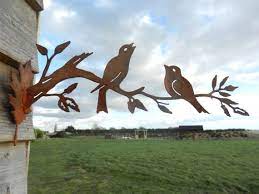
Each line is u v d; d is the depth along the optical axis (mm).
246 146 30469
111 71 2002
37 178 16469
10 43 2201
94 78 2020
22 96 2033
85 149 28641
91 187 15266
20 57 2332
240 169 19641
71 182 15906
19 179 2391
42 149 28016
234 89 1968
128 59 2012
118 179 17078
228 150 27484
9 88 2152
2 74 2139
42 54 2055
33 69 2562
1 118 2029
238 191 15336
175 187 15789
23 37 2424
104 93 2010
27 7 2545
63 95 2100
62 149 28188
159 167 20250
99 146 31344
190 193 14852
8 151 2250
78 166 20250
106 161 22203
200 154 25406
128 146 31562
